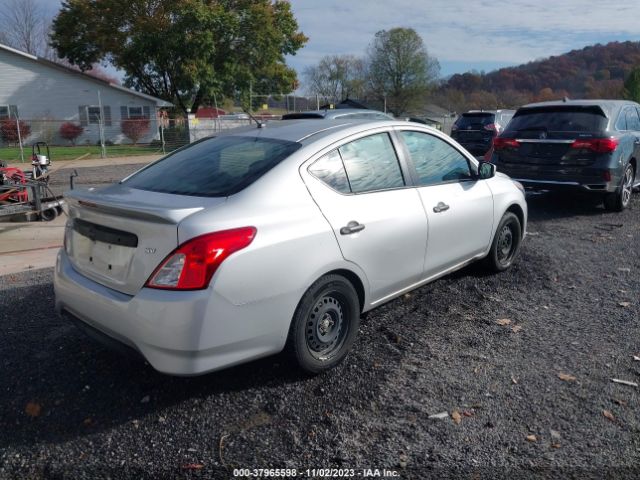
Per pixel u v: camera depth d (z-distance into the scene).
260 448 2.95
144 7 36.53
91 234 3.45
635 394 3.44
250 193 3.35
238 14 38.16
